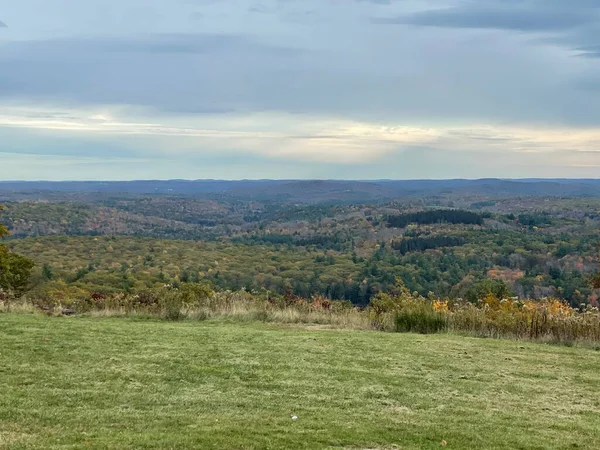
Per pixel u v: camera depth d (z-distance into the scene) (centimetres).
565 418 774
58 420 639
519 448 634
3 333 1076
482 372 998
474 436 666
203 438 590
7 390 741
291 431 636
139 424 639
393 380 914
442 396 848
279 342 1148
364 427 672
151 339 1114
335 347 1125
